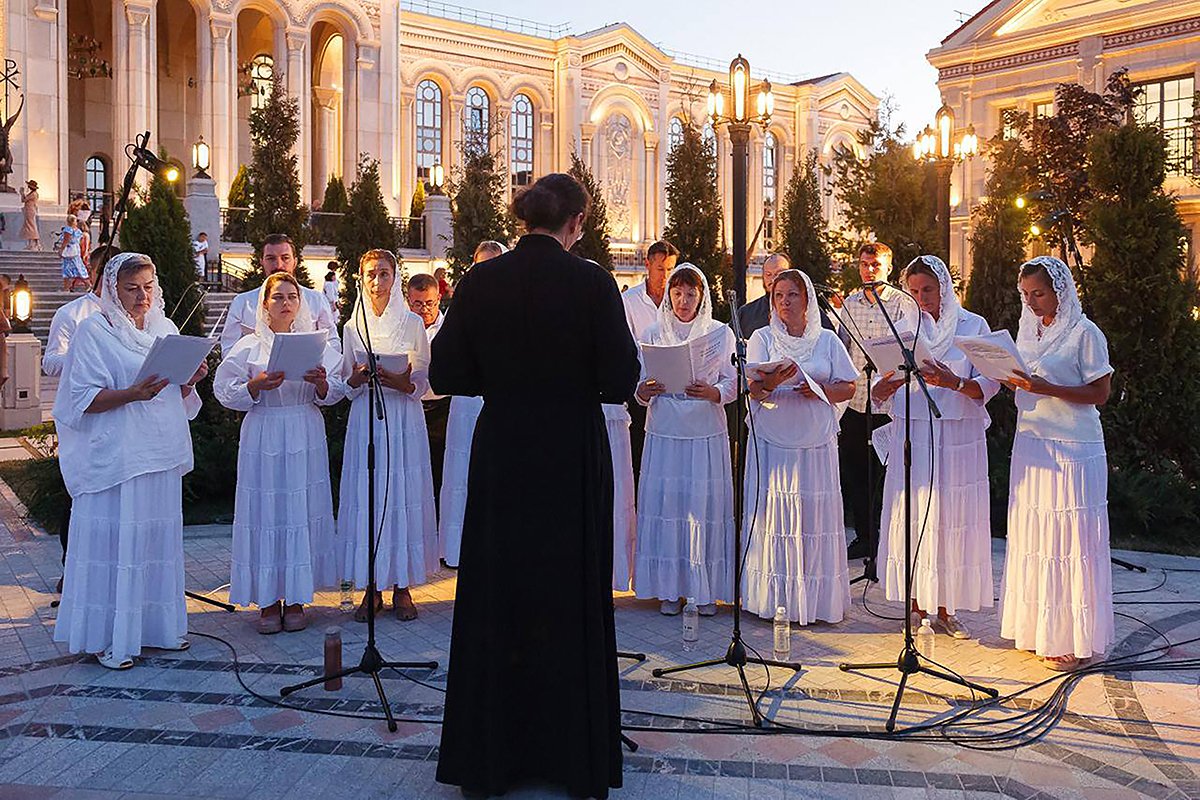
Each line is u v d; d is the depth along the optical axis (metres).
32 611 5.95
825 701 4.62
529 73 43.50
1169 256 8.47
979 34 24.77
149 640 5.18
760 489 5.82
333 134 36.06
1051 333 5.08
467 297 3.71
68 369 4.89
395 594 5.95
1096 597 5.00
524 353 3.65
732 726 4.31
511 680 3.68
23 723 4.33
